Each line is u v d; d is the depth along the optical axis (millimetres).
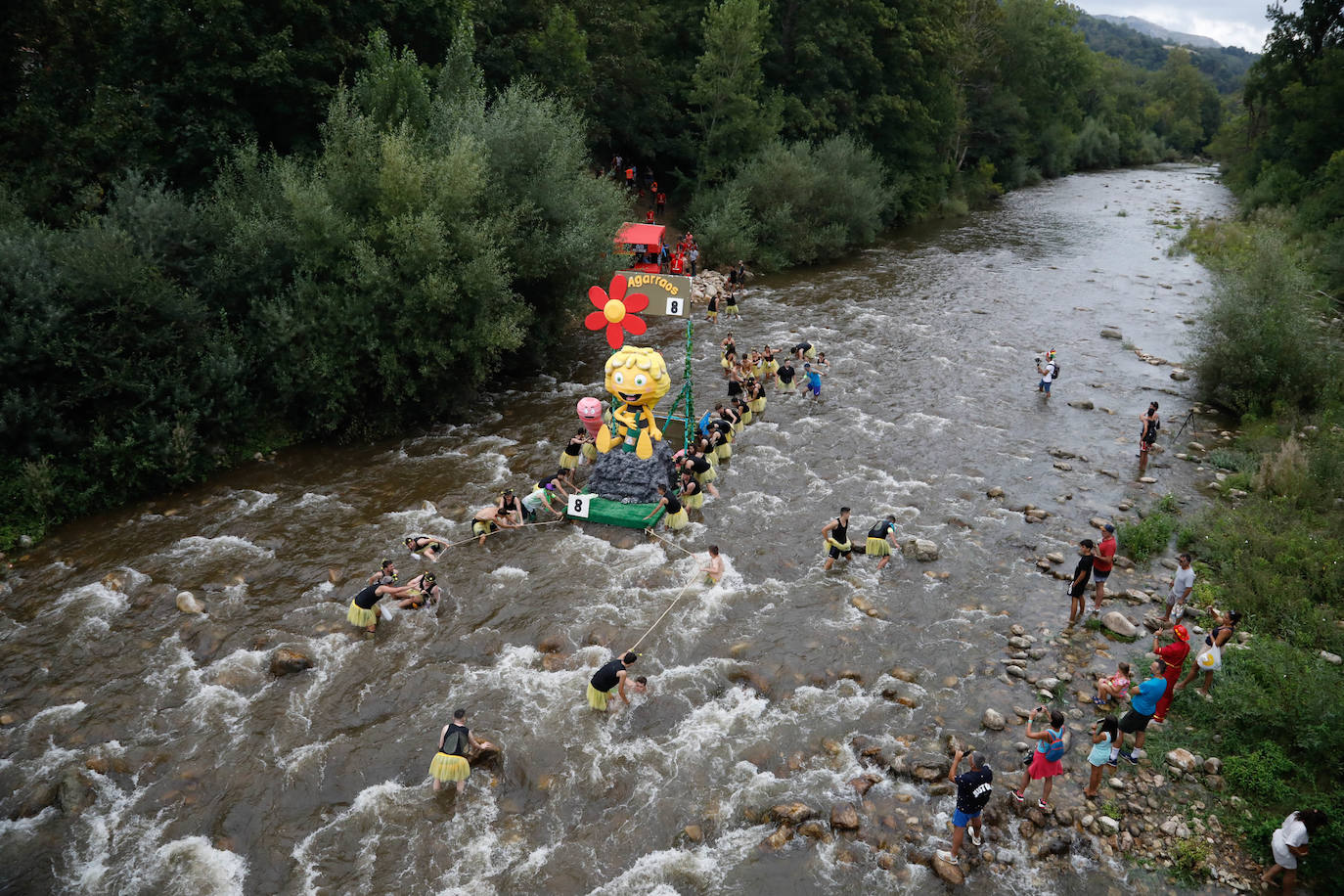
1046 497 24578
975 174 85688
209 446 25469
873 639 18344
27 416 22047
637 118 54594
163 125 29156
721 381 33375
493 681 16969
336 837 13594
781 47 61812
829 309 43688
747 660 17547
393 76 30250
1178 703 16406
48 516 22266
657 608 19219
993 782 14508
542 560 21172
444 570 20641
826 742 15430
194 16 28906
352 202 27281
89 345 22688
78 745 15344
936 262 55188
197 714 16062
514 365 34250
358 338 26391
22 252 22172
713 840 13594
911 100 68562
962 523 22969
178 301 24344
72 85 28703
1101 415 30641
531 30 47875
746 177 54062
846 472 26031
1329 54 65812
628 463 23484
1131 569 20984
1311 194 60438
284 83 30438
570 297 32656
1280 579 19531
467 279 26875
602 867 13125
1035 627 18797
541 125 31328
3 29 27109
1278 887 12789
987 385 33281
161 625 18562
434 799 14297
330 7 32469
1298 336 30547
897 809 14055
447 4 36531
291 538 21938
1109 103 131250
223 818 13922
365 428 27906
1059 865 13117
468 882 12844
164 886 12789
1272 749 14938
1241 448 27609
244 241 25594
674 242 53031
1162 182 100875
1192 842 13445
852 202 57062
